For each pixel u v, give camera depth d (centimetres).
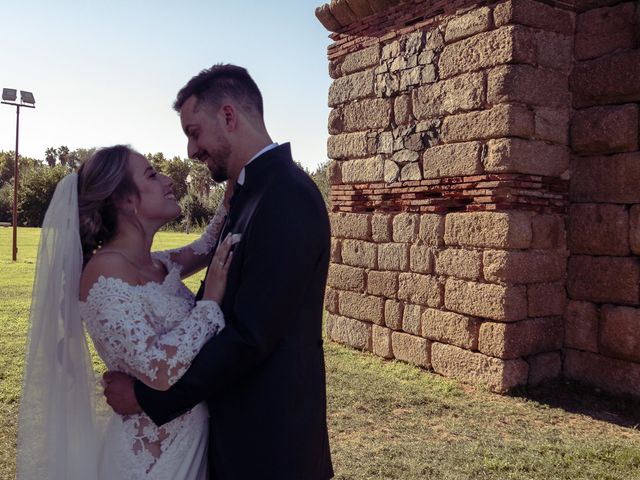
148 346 202
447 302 686
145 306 217
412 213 742
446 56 686
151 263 251
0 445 471
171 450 225
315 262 216
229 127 229
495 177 630
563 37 652
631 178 606
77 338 226
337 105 873
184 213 4600
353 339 841
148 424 222
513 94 612
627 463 448
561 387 643
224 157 234
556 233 653
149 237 241
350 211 855
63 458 225
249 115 233
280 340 217
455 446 488
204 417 237
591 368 642
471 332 655
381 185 798
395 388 650
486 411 578
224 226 235
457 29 671
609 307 624
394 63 767
